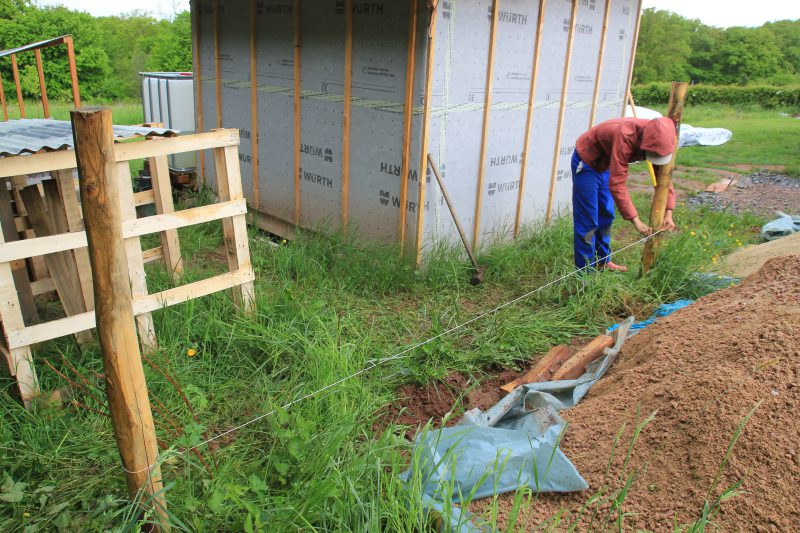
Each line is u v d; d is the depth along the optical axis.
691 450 2.66
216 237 7.01
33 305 4.36
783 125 19.59
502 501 2.69
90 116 1.93
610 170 5.13
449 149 5.93
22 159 3.46
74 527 2.68
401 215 5.92
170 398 3.66
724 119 22.11
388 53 5.70
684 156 13.67
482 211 6.55
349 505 2.55
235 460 3.09
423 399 3.90
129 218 3.90
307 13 6.34
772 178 11.55
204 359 4.13
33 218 4.39
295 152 6.96
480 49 5.86
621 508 2.43
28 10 27.66
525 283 5.91
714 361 3.16
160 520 2.44
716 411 2.72
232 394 3.83
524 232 7.07
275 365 4.03
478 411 3.42
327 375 3.65
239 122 7.78
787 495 2.40
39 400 3.55
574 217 5.72
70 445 3.32
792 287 3.78
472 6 5.64
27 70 25.88
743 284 4.33
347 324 4.66
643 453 2.75
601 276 5.41
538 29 6.35
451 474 2.62
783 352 2.99
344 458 2.96
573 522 2.51
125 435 2.33
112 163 2.02
